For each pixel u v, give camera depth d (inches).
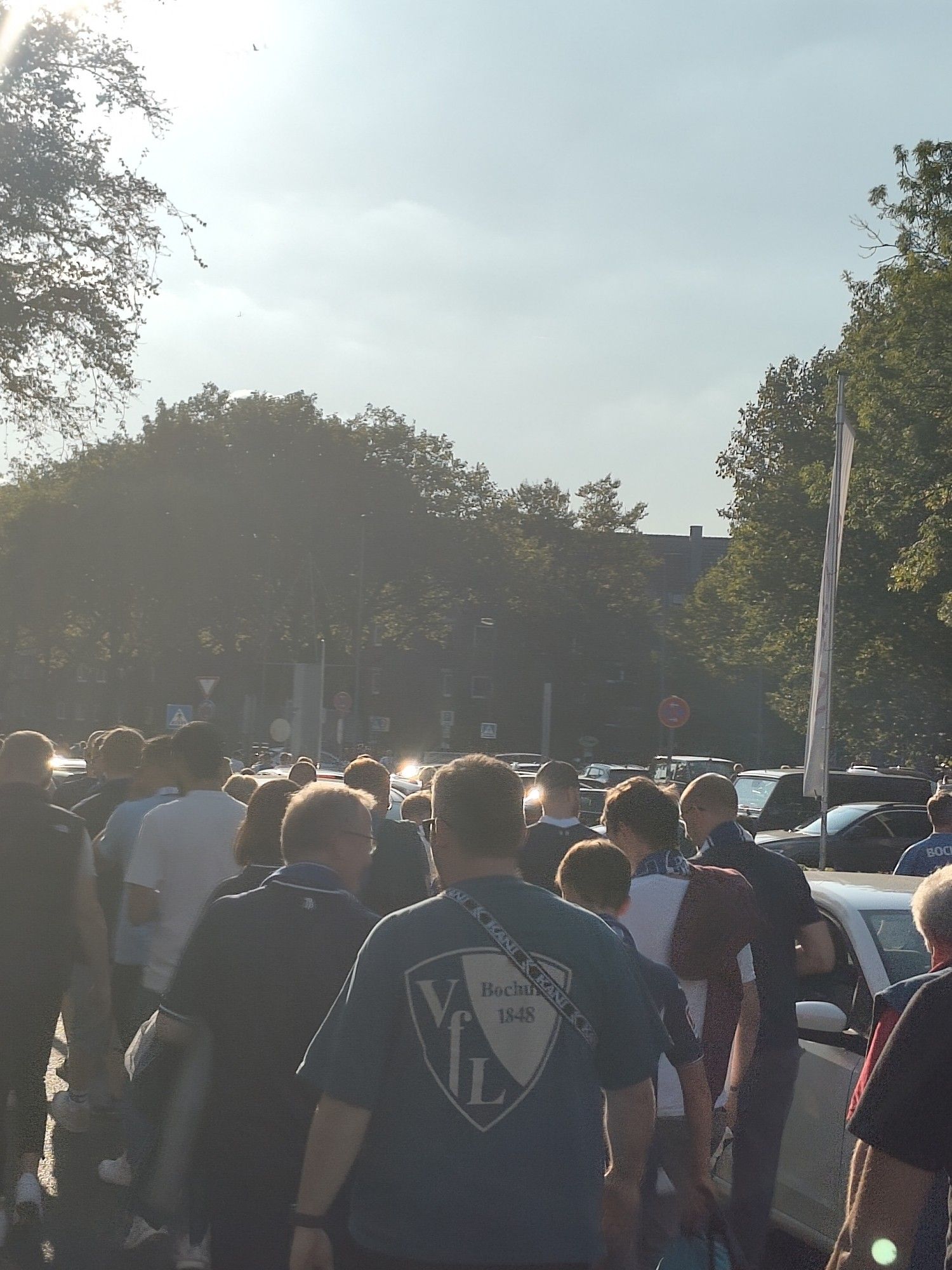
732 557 1734.7
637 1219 127.5
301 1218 119.0
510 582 2642.7
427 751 2992.1
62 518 2357.3
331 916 164.4
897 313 1288.1
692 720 3038.9
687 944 202.2
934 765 1595.7
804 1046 222.8
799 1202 218.7
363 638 2583.7
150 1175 168.2
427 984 118.9
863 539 1514.5
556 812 306.8
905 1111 114.8
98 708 3754.9
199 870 252.4
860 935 235.8
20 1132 239.3
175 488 2327.8
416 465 2541.8
